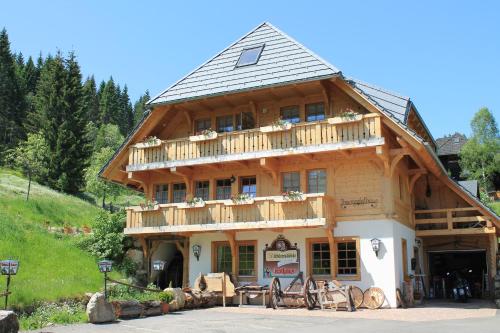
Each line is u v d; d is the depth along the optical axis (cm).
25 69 8844
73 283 1900
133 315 1518
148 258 2311
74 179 4488
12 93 6762
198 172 2288
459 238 2412
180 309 1789
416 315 1570
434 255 2612
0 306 1512
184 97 2194
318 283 1877
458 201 2347
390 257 1883
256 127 2188
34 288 1711
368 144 1852
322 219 1858
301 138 1970
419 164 2141
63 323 1346
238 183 2200
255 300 2027
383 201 1928
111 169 2395
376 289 1855
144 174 2398
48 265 2005
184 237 2289
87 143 4803
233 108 2280
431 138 2734
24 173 4428
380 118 1870
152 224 2180
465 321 1388
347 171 2008
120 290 1947
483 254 2695
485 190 5991
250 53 2236
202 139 2138
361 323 1360
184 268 2262
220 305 2025
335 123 1906
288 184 2103
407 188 2247
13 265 1334
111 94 9744
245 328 1267
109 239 2317
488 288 2330
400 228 2027
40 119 5291
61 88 4856
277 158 2083
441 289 2466
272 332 1189
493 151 6531
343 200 1994
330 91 2089
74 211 3156
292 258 2023
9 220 2303
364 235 1936
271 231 2083
